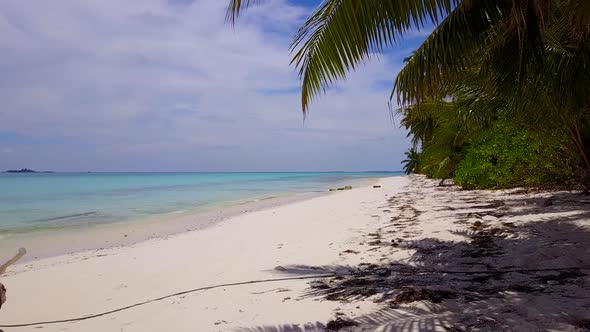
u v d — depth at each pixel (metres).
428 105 13.37
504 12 4.79
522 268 4.50
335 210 13.29
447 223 8.28
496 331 2.81
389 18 3.92
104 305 4.51
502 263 4.79
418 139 34.78
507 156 12.96
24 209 18.67
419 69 5.04
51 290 5.30
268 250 6.94
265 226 10.47
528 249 5.32
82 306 4.53
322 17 4.21
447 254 5.51
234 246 7.74
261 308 3.84
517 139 11.88
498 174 14.27
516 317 3.04
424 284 4.16
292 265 5.58
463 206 11.20
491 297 3.57
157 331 3.50
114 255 7.69
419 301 3.56
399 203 13.97
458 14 4.81
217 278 5.25
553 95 6.59
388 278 4.54
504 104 9.08
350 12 3.91
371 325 3.12
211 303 4.18
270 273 5.22
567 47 6.12
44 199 26.12
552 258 4.75
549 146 11.09
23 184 61.69
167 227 11.92
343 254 6.05
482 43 5.29
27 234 11.10
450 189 19.19
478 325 2.94
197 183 59.84
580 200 9.48
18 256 2.45
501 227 7.14
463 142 19.14
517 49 5.52
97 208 18.94
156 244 8.80
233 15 3.82
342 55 4.14
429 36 5.07
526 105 7.36
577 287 3.67
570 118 8.10
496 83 6.73
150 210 17.73
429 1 3.90
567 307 3.16
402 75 5.38
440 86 5.27
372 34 3.97
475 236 6.60
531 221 7.38
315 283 4.58
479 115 10.85
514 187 14.62
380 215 10.83
